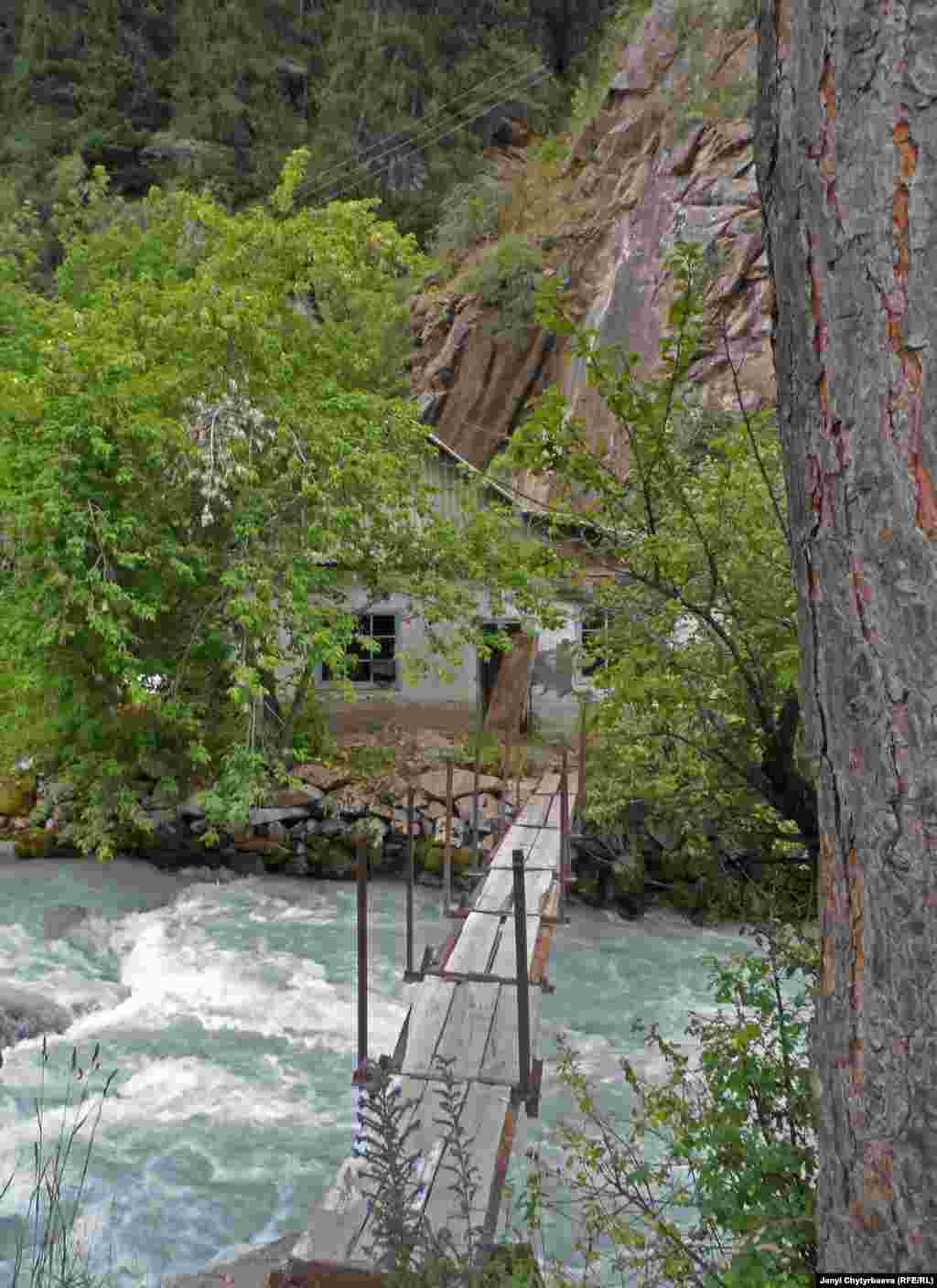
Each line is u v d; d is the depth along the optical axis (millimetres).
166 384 12828
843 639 1564
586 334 4355
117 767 13570
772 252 1734
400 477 14234
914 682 1468
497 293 32844
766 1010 3590
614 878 12219
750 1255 2543
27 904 11781
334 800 14180
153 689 14164
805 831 5043
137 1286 5285
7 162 54406
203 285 13117
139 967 10477
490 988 5898
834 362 1558
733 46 29562
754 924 4316
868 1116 1546
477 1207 3596
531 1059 4945
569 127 41562
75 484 12008
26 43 60188
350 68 57875
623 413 4457
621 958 11094
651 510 4758
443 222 43625
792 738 4938
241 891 13258
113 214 20906
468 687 18516
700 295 4383
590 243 32219
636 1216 3377
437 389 32750
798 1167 2838
